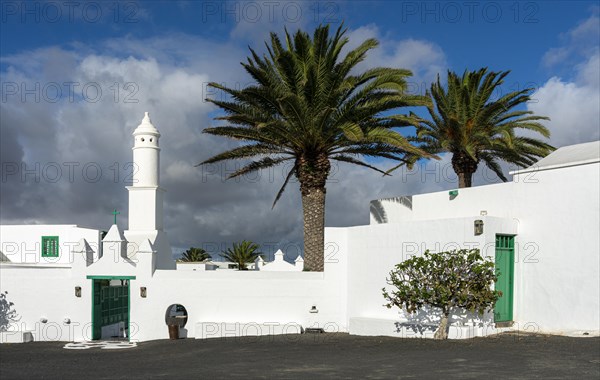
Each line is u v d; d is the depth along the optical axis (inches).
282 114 791.1
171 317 869.2
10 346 742.5
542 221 657.0
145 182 1058.1
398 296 655.8
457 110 937.5
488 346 549.0
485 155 1024.2
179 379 415.2
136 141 1069.8
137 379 419.5
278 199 955.3
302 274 815.7
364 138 757.9
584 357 474.9
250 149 837.2
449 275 612.7
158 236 1038.4
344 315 813.2
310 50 803.4
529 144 968.3
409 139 980.6
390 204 918.4
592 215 609.6
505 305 667.4
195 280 814.5
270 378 413.1
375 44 793.6
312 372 437.4
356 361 491.8
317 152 820.0
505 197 706.2
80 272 827.4
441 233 682.8
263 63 826.8
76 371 472.4
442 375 411.8
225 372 446.0
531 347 533.6
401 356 512.7
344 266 819.4
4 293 827.4
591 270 606.5
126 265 822.5
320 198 824.9
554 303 636.7
